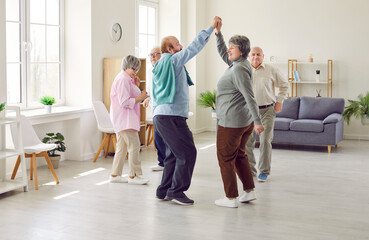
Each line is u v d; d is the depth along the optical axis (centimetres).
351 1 966
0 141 562
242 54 471
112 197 530
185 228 430
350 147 870
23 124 596
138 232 420
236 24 1049
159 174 643
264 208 490
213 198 526
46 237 407
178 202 500
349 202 515
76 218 457
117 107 577
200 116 1067
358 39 966
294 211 481
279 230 426
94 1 746
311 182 603
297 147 864
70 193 545
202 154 790
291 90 1013
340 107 870
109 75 769
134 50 848
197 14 1029
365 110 924
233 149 479
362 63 967
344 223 446
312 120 848
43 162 696
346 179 620
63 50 756
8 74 659
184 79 491
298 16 1002
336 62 983
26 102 689
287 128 834
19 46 674
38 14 704
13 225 437
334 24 980
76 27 750
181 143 488
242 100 470
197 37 479
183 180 498
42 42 715
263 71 601
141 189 564
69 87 762
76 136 736
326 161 737
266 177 605
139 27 941
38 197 529
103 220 452
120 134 582
